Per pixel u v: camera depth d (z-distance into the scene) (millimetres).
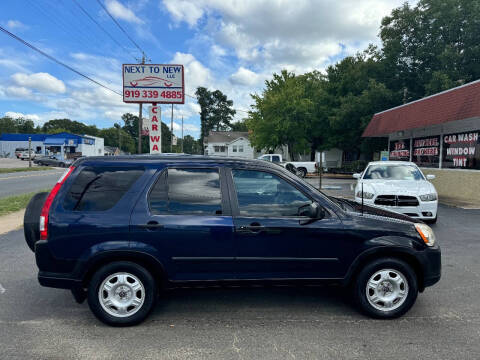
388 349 2857
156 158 3475
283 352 2812
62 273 3189
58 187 3289
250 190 3457
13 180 20891
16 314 3543
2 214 9211
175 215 3289
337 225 3383
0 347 2883
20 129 113500
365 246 3377
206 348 2875
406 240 3404
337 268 3404
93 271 3256
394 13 27609
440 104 12742
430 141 15227
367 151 29906
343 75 33500
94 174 3346
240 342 2975
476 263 5301
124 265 3217
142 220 3221
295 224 3340
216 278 3324
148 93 14266
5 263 5262
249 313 3576
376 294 3420
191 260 3277
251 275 3350
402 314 3430
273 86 34531
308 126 33281
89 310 3650
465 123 12828
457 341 2996
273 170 3500
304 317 3480
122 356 2746
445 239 6812
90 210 3242
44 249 3170
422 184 8266
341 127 31062
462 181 12977
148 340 3010
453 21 23906
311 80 37406
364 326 3277
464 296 4023
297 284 3410
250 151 59812
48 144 57562
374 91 26188
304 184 3514
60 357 2732
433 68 26016
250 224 3309
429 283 3461
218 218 3316
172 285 3309
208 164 3475
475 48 23141
